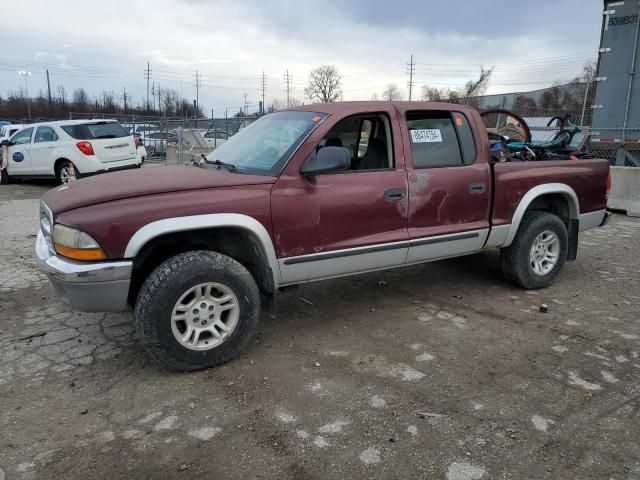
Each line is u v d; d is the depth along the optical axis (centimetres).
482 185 462
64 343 397
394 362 368
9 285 530
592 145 1058
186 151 1786
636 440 280
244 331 363
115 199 329
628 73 1002
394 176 414
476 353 383
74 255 319
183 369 349
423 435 284
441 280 556
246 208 353
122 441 278
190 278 335
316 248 385
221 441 279
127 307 380
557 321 445
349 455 267
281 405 313
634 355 380
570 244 546
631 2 977
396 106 428
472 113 471
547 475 253
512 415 303
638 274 583
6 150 1340
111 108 7212
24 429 288
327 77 6425
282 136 404
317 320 447
